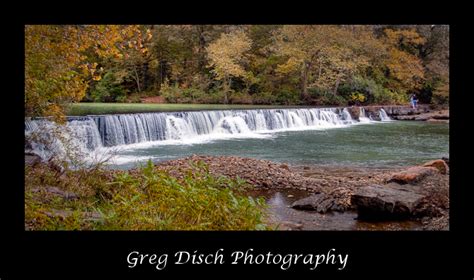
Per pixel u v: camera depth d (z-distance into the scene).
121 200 6.78
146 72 36.28
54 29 7.93
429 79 41.28
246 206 6.52
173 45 36.50
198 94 34.47
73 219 5.62
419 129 25.59
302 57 35.38
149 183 7.07
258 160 12.77
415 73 39.81
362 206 7.46
